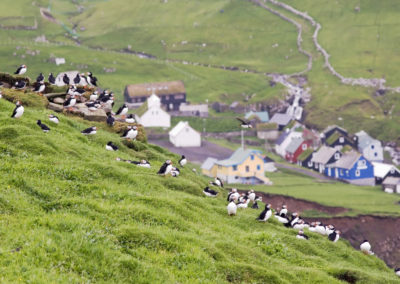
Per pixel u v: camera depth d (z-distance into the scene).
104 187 52.69
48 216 40.56
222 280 38.62
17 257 31.34
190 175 84.31
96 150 70.75
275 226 61.38
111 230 40.41
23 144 59.97
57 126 75.50
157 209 50.31
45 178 51.34
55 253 32.81
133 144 84.06
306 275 46.03
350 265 57.34
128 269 34.47
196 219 51.75
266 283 40.28
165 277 35.34
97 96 96.06
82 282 30.69
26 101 82.44
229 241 47.41
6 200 41.41
